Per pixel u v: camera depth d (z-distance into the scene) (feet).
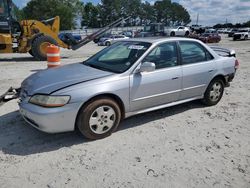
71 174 10.65
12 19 43.39
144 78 14.47
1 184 9.99
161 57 15.47
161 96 15.48
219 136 14.20
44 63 41.06
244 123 16.02
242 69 34.76
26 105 12.69
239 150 12.77
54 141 13.30
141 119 16.25
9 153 12.13
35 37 43.75
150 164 11.42
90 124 13.03
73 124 12.64
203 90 17.89
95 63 15.97
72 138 13.62
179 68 16.10
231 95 22.02
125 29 194.90
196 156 12.13
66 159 11.72
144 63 14.07
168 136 14.07
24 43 44.11
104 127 13.55
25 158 11.74
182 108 18.35
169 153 12.34
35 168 11.02
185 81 16.46
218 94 19.08
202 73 17.29
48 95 12.14
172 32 123.85
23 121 15.57
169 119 16.37
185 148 12.84
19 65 38.29
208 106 18.89
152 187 9.94
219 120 16.42
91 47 89.20
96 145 12.98
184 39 16.92
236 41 117.80
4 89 23.18
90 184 10.06
